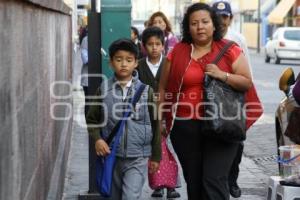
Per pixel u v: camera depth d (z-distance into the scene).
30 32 4.87
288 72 8.63
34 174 5.04
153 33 8.26
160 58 8.27
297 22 59.41
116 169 5.90
